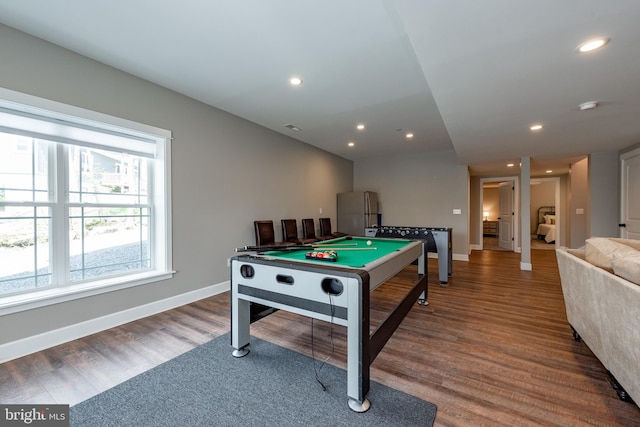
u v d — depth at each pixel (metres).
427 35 1.56
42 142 2.23
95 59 2.36
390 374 1.78
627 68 1.90
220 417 1.40
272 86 2.85
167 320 2.64
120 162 2.73
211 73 2.59
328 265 1.70
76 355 2.00
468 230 5.80
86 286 2.36
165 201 2.92
